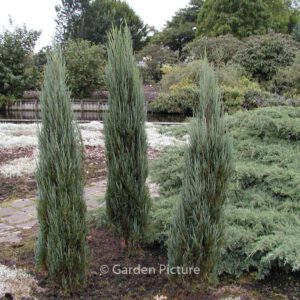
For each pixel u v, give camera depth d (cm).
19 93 1930
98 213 354
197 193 222
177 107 1628
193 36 3475
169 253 241
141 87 287
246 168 332
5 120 1409
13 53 1895
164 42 3522
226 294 248
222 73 1608
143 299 242
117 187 289
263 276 261
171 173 371
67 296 244
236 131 398
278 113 390
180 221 231
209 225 224
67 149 232
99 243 317
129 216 293
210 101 222
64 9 3619
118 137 283
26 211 443
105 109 291
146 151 294
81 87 2097
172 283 255
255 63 1764
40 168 236
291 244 250
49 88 230
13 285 254
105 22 3566
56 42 342
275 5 3105
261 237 267
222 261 271
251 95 1495
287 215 295
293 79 1592
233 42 2003
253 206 318
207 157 220
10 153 750
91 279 264
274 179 327
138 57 2497
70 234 237
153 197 416
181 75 1747
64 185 232
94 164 683
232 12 2830
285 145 375
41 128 234
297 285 262
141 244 306
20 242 338
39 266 254
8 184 559
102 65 2125
